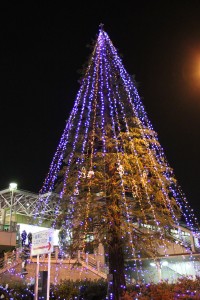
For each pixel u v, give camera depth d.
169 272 25.41
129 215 12.85
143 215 12.82
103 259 21.55
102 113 14.44
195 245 24.83
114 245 11.98
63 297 12.71
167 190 14.08
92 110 14.91
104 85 15.32
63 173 14.19
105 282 14.46
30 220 28.27
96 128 14.34
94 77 15.90
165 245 13.15
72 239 12.84
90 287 13.55
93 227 12.61
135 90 16.22
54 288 13.29
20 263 20.20
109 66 15.98
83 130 14.84
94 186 12.95
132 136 14.20
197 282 10.84
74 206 13.01
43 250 10.98
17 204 31.70
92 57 16.83
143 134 14.20
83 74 17.14
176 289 9.84
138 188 13.19
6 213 32.78
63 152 14.92
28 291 12.78
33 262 20.44
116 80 15.60
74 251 12.87
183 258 25.48
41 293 11.13
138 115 15.65
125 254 13.41
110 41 17.14
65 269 20.70
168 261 26.20
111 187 12.74
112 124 14.12
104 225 12.12
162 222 12.94
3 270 19.81
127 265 22.83
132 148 13.54
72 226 13.02
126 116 14.86
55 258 21.09
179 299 8.98
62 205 13.41
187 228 25.03
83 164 13.63
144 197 13.17
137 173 13.24
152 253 12.70
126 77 16.42
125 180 12.77
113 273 11.75
